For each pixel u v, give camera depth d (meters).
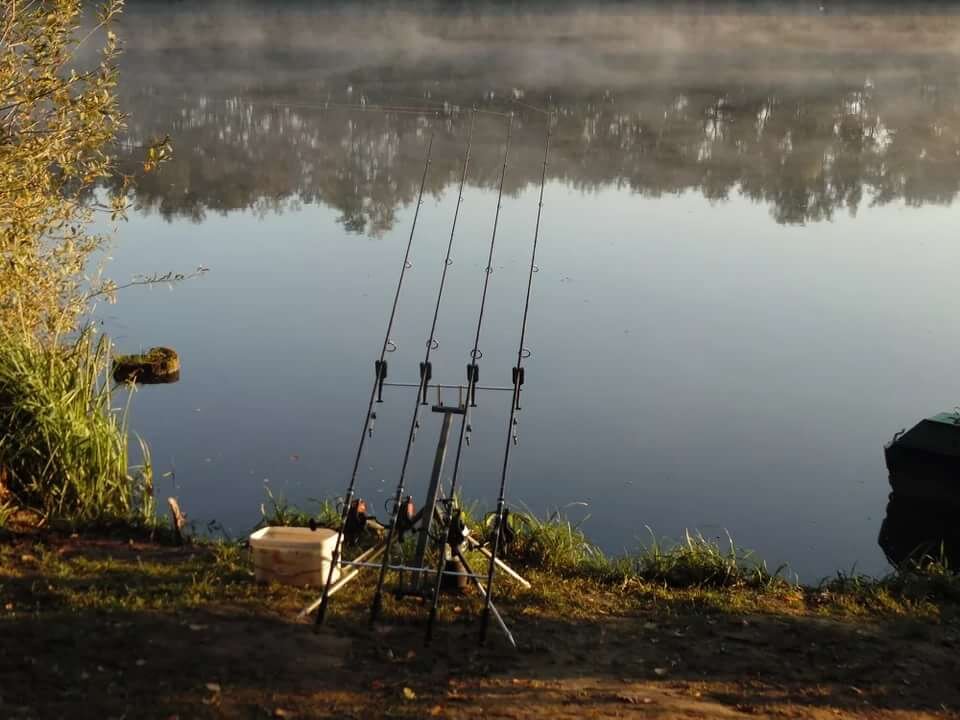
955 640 5.75
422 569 5.20
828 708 4.79
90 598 5.46
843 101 39.34
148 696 4.37
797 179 28.17
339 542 5.34
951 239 22.03
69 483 7.38
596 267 18.39
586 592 6.37
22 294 8.68
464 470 10.33
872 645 5.61
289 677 4.66
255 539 5.86
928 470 10.76
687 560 7.12
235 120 31.33
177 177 24.98
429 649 5.09
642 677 5.00
